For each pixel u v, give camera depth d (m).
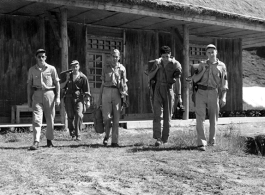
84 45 14.16
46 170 5.68
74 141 9.39
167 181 5.14
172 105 8.41
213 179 5.27
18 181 5.05
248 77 29.20
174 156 6.90
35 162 6.28
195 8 13.00
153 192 4.63
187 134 9.45
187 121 13.46
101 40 14.67
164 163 6.31
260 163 6.42
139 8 11.94
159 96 8.25
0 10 12.15
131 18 13.24
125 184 4.96
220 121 14.42
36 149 7.75
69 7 11.48
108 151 7.53
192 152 7.38
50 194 4.50
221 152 7.44
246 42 19.00
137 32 15.32
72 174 5.46
